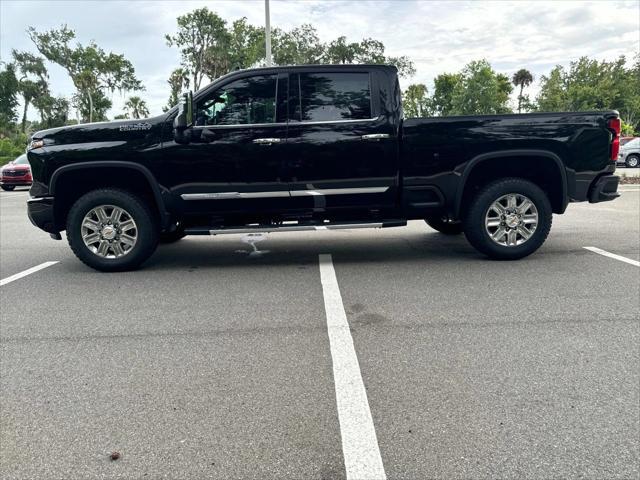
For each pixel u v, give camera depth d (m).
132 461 2.32
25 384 3.06
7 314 4.37
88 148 5.46
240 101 5.53
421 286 4.95
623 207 10.81
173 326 4.00
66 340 3.75
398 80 5.59
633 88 59.50
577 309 4.18
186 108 5.28
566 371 3.09
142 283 5.31
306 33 41.25
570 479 2.15
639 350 3.37
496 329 3.78
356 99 5.55
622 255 6.10
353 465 2.27
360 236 7.94
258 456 2.34
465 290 4.78
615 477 2.16
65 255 6.94
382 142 5.51
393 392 2.88
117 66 68.50
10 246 7.72
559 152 5.56
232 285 5.17
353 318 4.10
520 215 5.77
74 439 2.50
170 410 2.74
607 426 2.51
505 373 3.08
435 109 66.44
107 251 5.76
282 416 2.66
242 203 5.61
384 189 5.61
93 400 2.86
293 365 3.25
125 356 3.44
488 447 2.37
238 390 2.94
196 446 2.42
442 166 5.54
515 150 5.51
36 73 71.81
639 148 28.88
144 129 5.48
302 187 5.57
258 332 3.83
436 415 2.63
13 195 18.11
